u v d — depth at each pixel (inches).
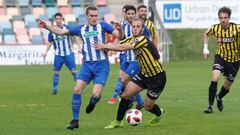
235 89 1924.2
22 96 1753.2
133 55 1311.5
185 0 3718.0
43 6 3791.8
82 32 1125.1
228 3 3713.1
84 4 3865.7
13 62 3344.0
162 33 3572.8
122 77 1336.1
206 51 1396.4
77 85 1103.6
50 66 3176.7
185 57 3754.9
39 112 1368.1
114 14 3848.4
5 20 3619.6
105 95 1772.9
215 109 1407.5
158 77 1083.3
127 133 1040.8
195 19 3730.3
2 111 1390.3
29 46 3353.8
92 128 1113.4
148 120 1213.7
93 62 1119.6
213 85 1322.6
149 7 3622.0
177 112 1348.4
